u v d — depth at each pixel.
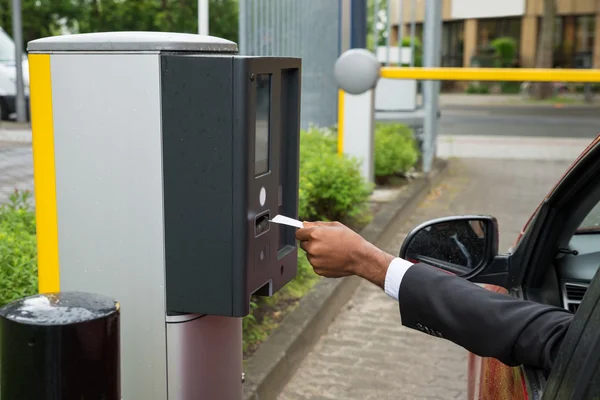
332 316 4.90
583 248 2.35
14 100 13.47
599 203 2.36
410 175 9.45
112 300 1.82
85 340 1.69
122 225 2.02
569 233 2.25
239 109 1.85
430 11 9.52
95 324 1.70
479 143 14.56
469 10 37.44
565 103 28.39
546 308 1.54
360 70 7.17
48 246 2.12
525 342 1.50
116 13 22.55
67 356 1.67
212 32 22.95
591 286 1.32
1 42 14.76
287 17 8.34
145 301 2.04
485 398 2.26
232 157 1.88
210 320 2.11
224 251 1.93
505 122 19.83
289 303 4.62
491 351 1.53
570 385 1.23
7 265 3.25
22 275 3.21
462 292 1.60
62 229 2.09
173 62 1.90
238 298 1.94
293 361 4.03
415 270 1.67
